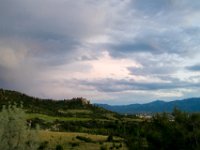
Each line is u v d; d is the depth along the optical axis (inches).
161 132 1594.5
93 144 4832.7
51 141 4611.2
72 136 5201.8
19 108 1368.1
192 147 1483.8
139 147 1630.2
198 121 1568.7
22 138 1332.4
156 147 1579.7
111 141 5024.6
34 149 1353.3
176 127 1540.4
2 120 1304.1
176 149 1539.1
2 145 1275.8
